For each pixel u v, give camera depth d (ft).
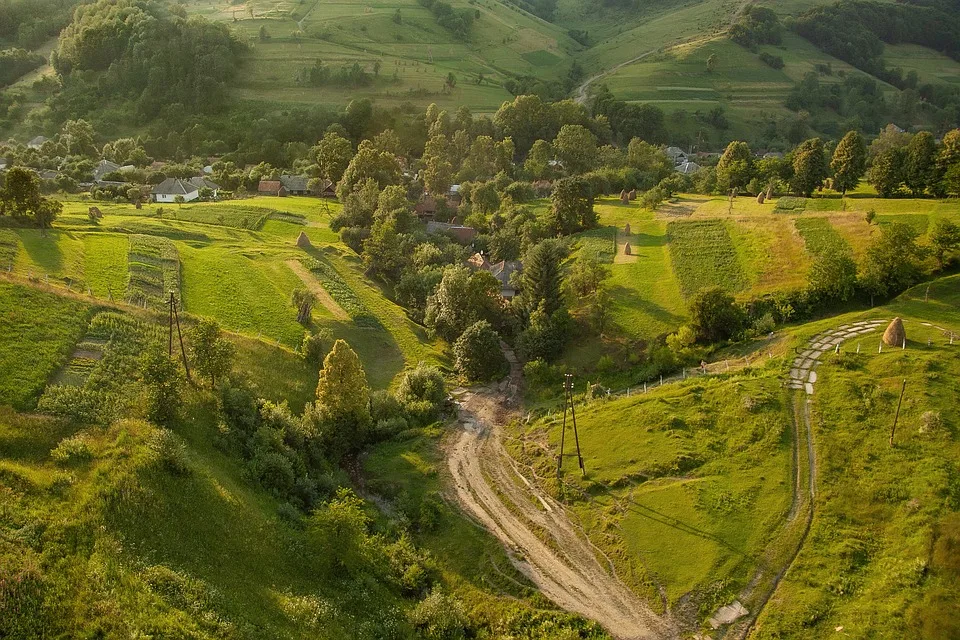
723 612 157.48
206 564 146.41
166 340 232.32
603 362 279.08
